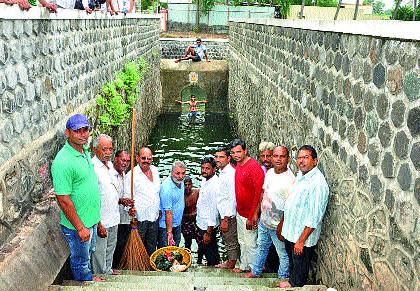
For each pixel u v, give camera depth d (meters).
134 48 11.76
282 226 4.74
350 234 3.97
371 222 3.54
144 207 5.70
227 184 5.48
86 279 4.51
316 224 4.32
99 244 4.91
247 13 25.52
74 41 6.05
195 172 12.30
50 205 4.66
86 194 4.07
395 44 3.19
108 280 4.77
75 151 3.98
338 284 4.28
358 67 3.89
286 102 6.93
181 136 15.93
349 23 4.08
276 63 7.78
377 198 3.44
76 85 6.17
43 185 4.88
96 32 7.32
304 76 5.76
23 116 4.33
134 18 11.59
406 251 2.96
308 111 5.56
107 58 8.23
